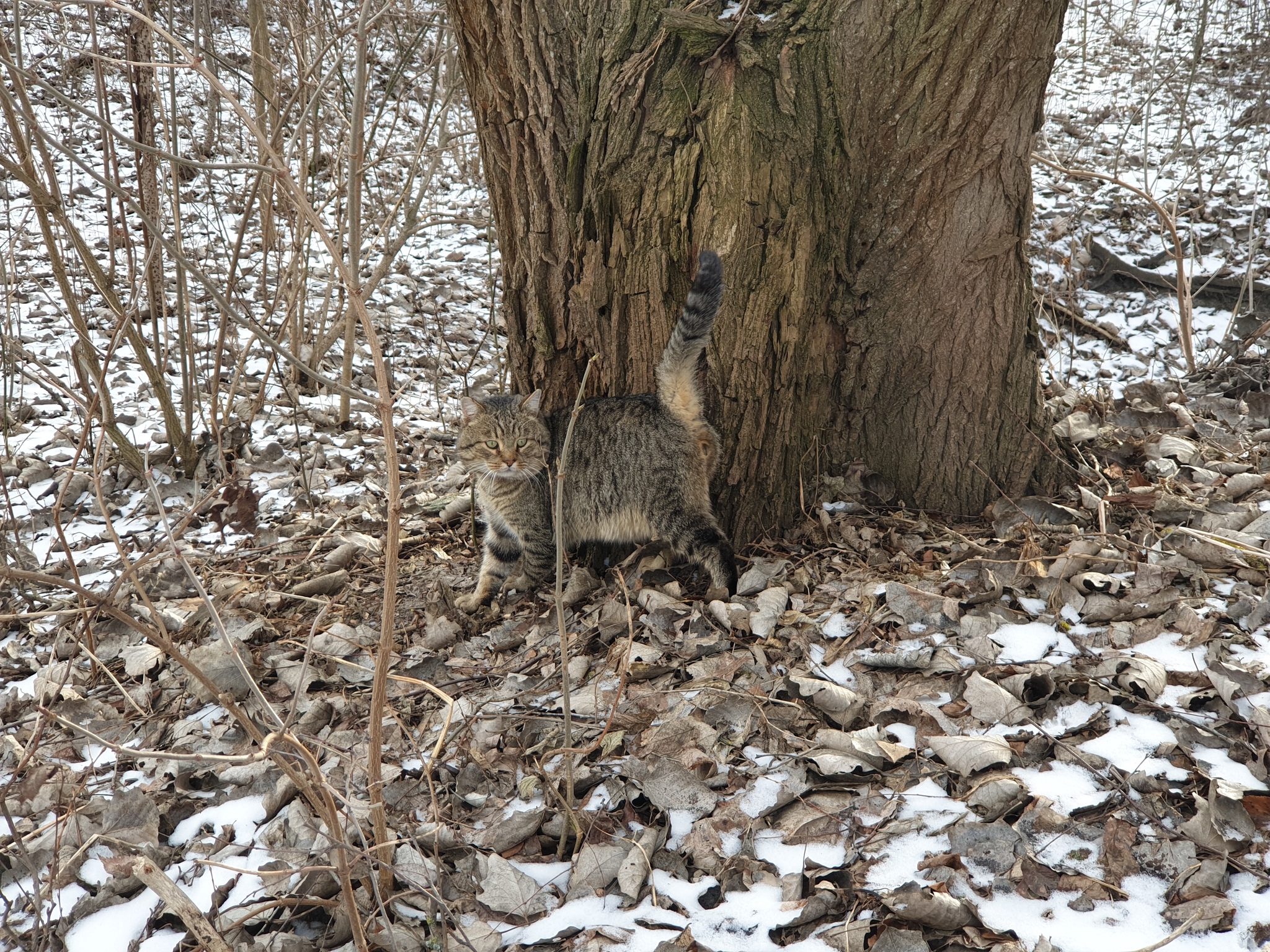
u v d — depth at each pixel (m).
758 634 1.87
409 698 1.89
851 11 1.92
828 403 2.15
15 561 2.15
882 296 2.07
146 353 2.60
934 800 1.58
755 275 1.99
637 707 1.77
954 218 2.01
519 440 2.11
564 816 1.60
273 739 1.33
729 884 1.52
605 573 2.20
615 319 2.11
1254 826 1.50
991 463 2.14
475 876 1.57
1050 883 1.47
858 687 1.76
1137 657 1.73
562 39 2.01
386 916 1.41
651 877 1.54
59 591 2.22
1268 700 1.64
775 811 1.59
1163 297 3.46
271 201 3.01
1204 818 1.50
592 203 2.03
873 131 1.99
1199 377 2.87
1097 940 1.42
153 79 2.67
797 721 1.72
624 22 1.96
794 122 1.94
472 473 2.20
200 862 1.38
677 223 2.00
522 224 2.13
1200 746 1.60
